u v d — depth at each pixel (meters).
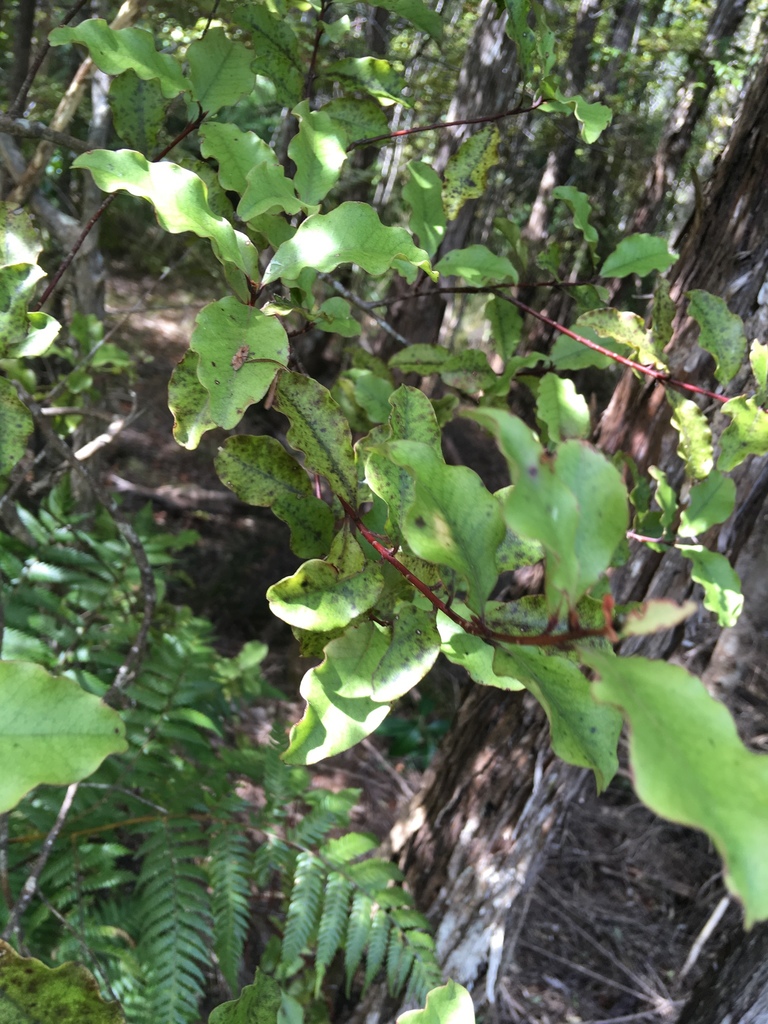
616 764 0.20
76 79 0.49
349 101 0.42
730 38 1.69
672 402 0.43
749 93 0.54
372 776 1.27
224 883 0.64
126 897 0.71
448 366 0.51
